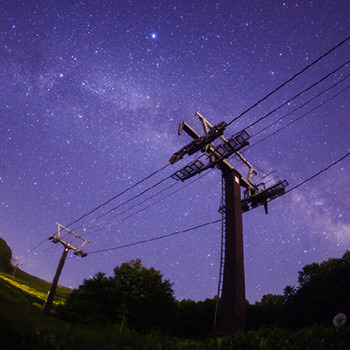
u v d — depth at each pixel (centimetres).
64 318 2497
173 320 2588
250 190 2086
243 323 1355
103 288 3005
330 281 1923
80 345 713
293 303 2008
